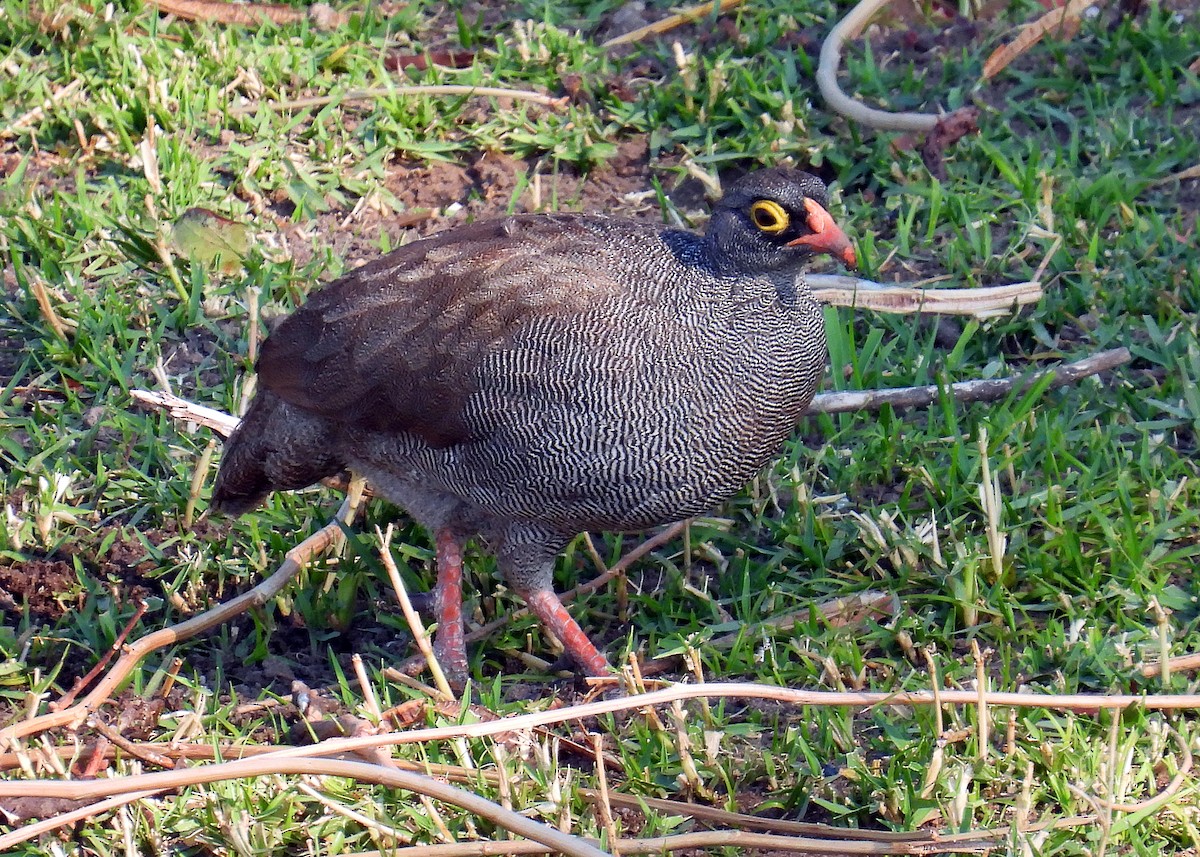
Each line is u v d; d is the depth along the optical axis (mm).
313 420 9938
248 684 9898
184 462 11258
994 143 13875
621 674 9312
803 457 11258
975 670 9508
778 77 14562
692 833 8336
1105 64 14586
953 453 10773
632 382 9125
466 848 8234
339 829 8625
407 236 13367
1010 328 12117
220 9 15555
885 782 8664
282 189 13703
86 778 8695
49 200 13609
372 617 10523
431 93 14562
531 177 13953
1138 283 12281
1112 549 10164
